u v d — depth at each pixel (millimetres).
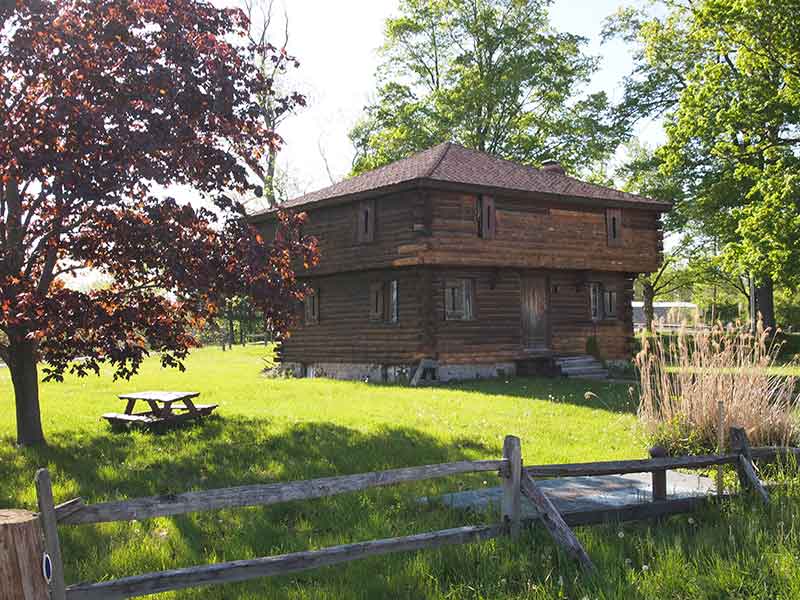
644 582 5652
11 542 3656
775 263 24422
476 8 40781
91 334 12070
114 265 12781
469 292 25875
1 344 12656
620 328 30000
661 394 11609
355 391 21453
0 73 11516
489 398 19078
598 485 8852
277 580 6090
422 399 18953
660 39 36156
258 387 23125
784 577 5738
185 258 11781
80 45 11477
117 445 12227
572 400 18844
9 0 11148
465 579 5910
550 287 27969
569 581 5840
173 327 12664
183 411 16328
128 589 4734
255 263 11945
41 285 12273
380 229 25062
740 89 27844
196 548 6961
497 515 7242
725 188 33688
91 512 4664
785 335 35406
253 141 13547
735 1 26734
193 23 12680
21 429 12422
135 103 11414
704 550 6395
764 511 7473
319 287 29094
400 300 25562
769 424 10562
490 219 24844
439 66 43594
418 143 41250
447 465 6211
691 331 11547
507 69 40406
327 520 7840
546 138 42562
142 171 10914
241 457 11094
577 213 27344
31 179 11703
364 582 5922
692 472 9797
